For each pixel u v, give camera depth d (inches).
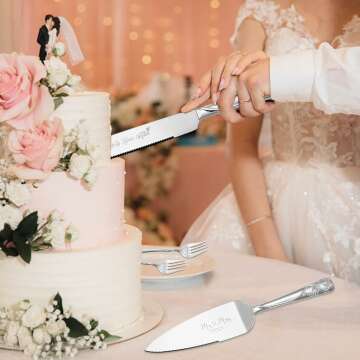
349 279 89.2
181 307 63.2
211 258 77.0
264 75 71.6
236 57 74.1
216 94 73.8
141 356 52.1
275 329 57.3
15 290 53.6
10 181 52.9
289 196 93.6
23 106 50.2
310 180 92.1
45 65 52.2
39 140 50.8
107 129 56.4
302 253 92.5
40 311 51.9
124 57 247.0
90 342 52.6
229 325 55.9
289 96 72.1
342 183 90.4
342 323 58.6
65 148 52.9
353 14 90.8
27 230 51.8
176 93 197.5
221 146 195.2
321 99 70.9
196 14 258.7
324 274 73.2
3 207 52.1
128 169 194.4
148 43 253.4
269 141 97.9
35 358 51.3
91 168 52.6
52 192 53.0
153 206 195.3
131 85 250.5
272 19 95.7
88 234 54.6
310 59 71.0
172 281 70.0
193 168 191.2
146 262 71.9
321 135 91.2
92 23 236.8
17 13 106.3
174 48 258.2
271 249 92.4
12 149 50.9
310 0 92.8
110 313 55.2
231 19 259.3
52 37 55.2
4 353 52.8
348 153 90.9
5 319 54.2
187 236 103.2
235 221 99.5
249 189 95.5
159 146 191.5
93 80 239.9
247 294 66.7
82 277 53.5
